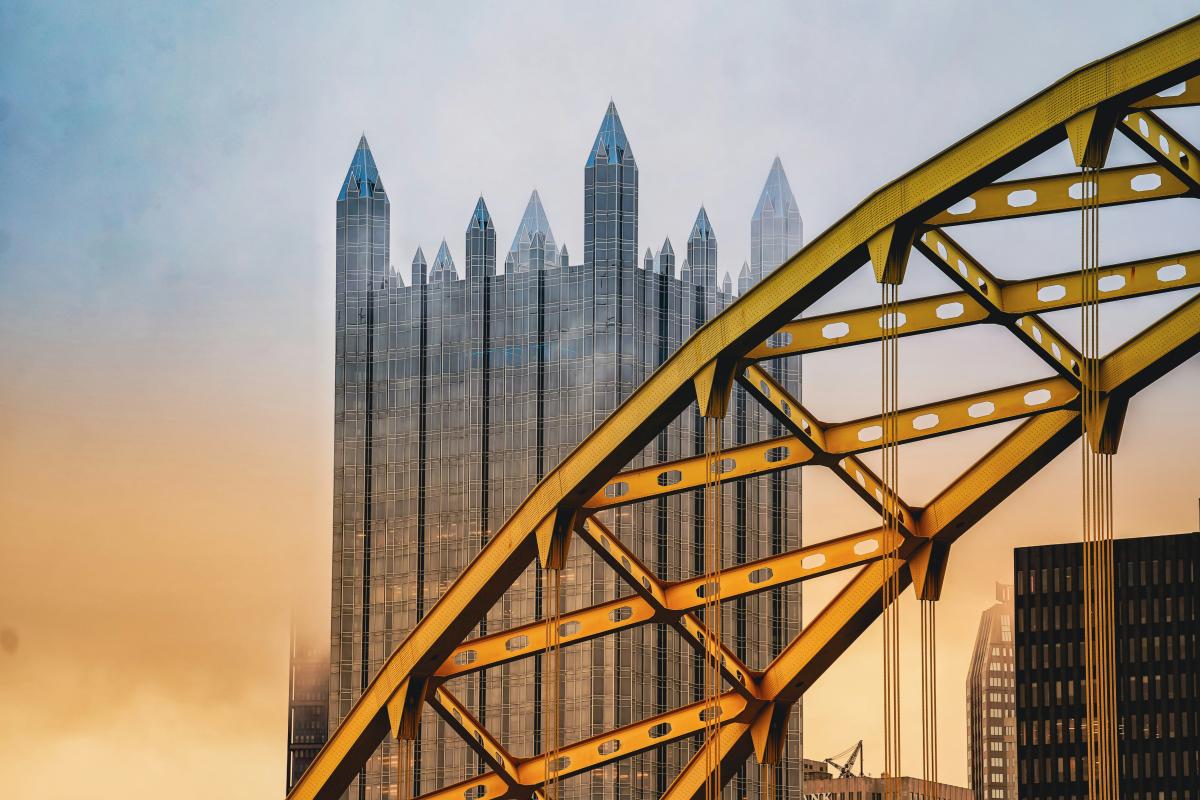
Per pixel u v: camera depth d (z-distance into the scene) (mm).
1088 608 51094
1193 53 44250
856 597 61094
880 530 60031
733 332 54438
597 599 188750
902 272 50750
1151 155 48219
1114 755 48562
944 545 59312
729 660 63750
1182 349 51562
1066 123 46625
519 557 62031
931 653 58250
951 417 56594
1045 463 56594
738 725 65375
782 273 52969
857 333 53906
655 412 56875
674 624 63375
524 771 67625
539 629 65188
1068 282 52312
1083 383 51156
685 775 66812
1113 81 45688
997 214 50344
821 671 63125
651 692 189250
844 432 57812
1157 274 51719
